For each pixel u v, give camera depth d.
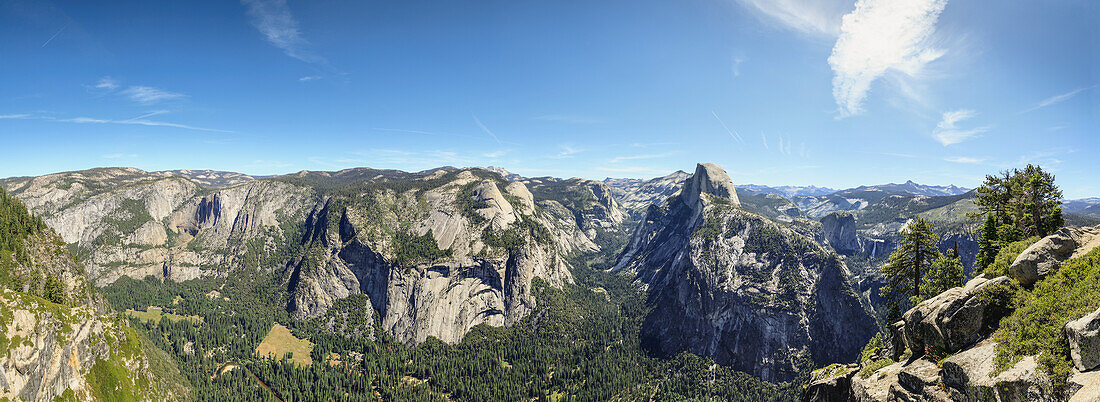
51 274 129.88
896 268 67.75
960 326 31.36
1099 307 22.62
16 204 147.75
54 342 95.06
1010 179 58.62
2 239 126.00
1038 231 55.03
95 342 111.19
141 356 131.38
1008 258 34.81
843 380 45.12
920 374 32.16
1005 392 24.83
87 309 118.88
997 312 30.48
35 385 85.06
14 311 87.12
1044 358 23.55
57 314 100.81
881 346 47.16
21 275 120.88
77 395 97.69
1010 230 57.84
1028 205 55.97
